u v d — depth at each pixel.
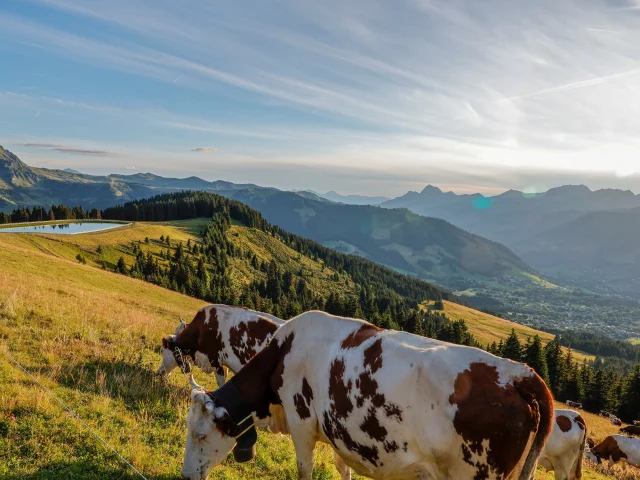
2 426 6.33
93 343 12.39
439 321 159.75
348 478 6.27
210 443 5.95
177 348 11.68
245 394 6.16
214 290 101.31
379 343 5.07
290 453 8.29
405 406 4.48
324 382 5.44
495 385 4.09
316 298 135.50
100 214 186.25
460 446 4.14
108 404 8.05
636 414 69.56
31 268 35.91
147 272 99.31
